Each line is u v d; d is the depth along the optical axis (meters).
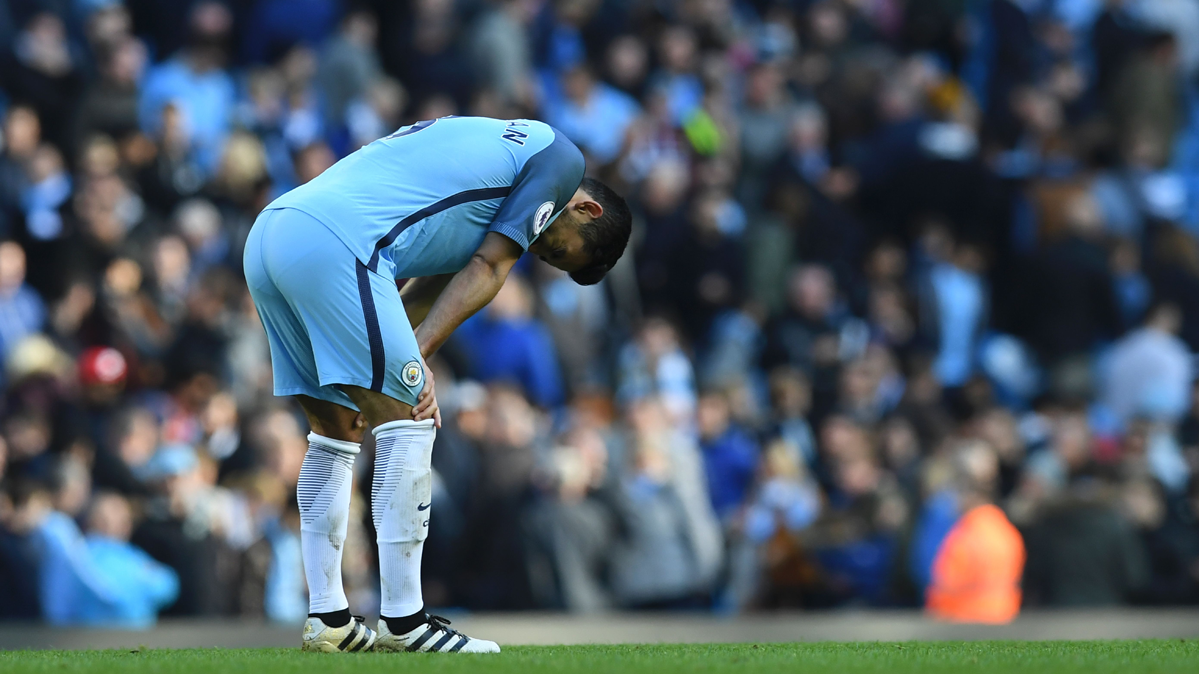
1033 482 32.69
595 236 14.92
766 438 35.12
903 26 49.53
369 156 14.02
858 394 37.22
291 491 28.30
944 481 30.81
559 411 35.69
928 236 41.84
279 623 25.64
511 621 24.83
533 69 45.25
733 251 40.09
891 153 43.84
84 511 27.25
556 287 37.06
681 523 29.78
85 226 34.38
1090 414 39.53
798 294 39.47
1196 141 48.28
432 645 13.81
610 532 29.34
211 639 18.62
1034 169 46.41
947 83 46.41
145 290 33.50
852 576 30.36
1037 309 41.97
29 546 26.50
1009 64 48.66
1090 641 16.81
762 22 49.38
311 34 42.28
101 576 26.42
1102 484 32.47
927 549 30.33
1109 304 41.91
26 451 29.08
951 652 14.38
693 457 30.69
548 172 14.13
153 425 28.25
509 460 29.34
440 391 31.50
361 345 13.39
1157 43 47.41
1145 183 46.03
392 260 13.74
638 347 36.38
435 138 14.15
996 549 29.16
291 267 13.44
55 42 38.81
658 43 46.38
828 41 47.78
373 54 41.97
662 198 40.59
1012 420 35.50
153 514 27.12
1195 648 15.05
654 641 18.72
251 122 39.47
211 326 31.58
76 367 31.22
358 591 26.66
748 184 44.06
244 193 36.78
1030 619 24.66
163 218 35.09
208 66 39.38
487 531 29.08
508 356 34.25
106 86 37.97
